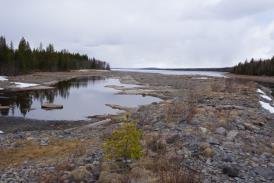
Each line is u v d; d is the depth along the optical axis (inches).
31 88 2039.9
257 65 4982.8
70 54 5684.1
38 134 722.2
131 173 349.4
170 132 570.6
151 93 1850.4
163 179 324.8
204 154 432.8
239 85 1870.1
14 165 467.8
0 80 2412.6
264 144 527.8
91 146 549.3
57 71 4311.0
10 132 838.5
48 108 1264.8
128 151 380.8
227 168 370.3
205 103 1036.5
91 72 4913.9
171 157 407.8
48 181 356.8
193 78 3494.1
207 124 637.9
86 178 355.9
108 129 706.8
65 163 426.9
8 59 3213.6
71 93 1852.9
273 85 2746.1
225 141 517.3
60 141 633.0
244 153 458.0
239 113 796.0
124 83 2778.1
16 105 1326.3
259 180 355.3
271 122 750.5
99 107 1320.1
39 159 496.4
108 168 370.0
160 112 829.8
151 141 488.4
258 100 1235.2
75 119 1043.9
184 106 855.1
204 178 346.6
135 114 861.2
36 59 3924.7
